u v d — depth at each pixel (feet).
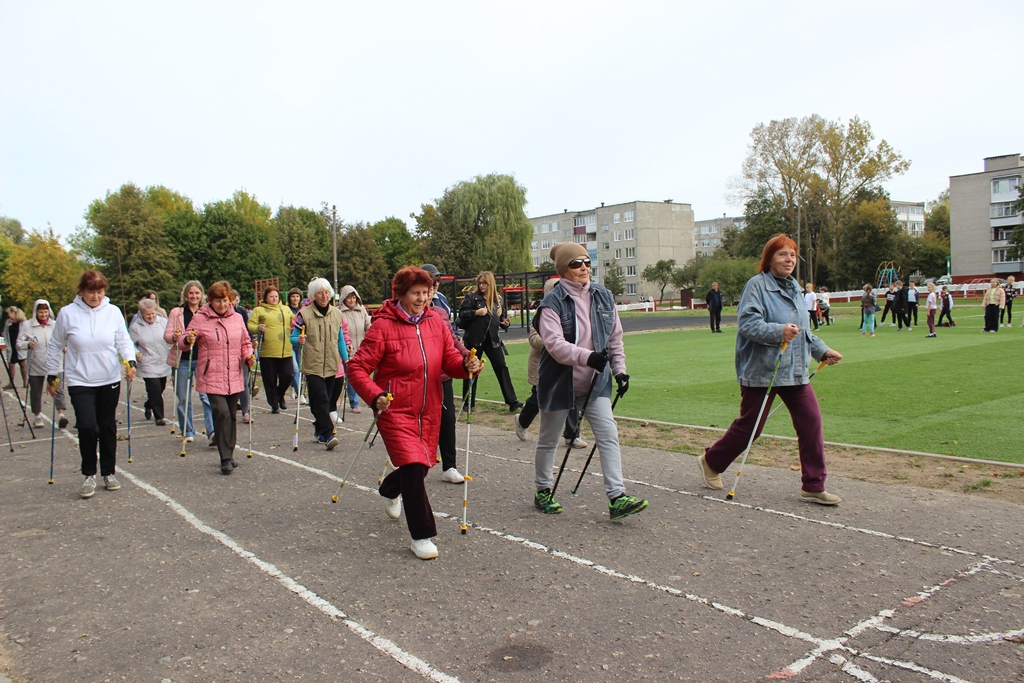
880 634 11.86
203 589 14.55
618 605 13.24
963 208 267.80
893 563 14.80
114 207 201.67
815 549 15.70
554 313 17.57
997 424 27.61
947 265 278.46
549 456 18.90
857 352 57.57
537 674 10.87
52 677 11.19
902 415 30.25
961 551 15.31
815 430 18.90
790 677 10.61
